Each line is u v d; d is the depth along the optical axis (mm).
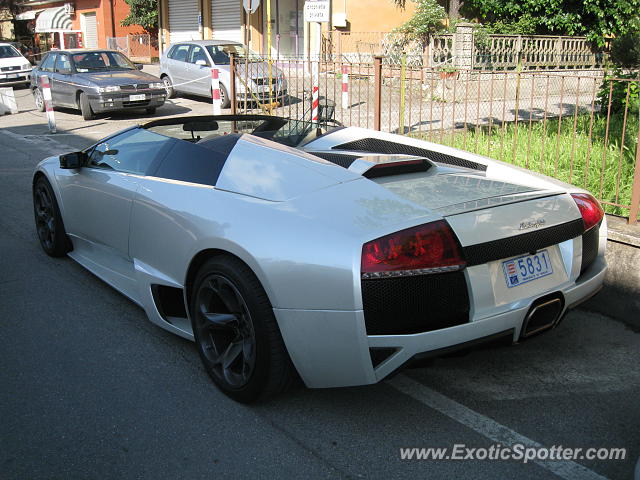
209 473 2695
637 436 2990
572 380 3520
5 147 10805
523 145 6980
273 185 3225
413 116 9195
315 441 2930
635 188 4484
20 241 5840
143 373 3529
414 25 17250
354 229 2785
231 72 10422
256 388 3066
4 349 3809
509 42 15312
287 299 2844
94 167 4559
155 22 32969
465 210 2963
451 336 2791
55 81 14859
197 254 3311
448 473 2715
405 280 2717
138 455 2812
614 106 8453
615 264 4336
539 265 3113
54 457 2795
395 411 3189
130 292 4207
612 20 18422
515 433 3008
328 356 2824
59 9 36062
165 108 15672
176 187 3637
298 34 21344
